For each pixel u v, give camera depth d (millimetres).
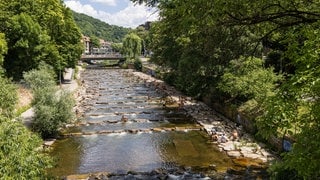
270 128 8594
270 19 11984
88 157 25438
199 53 37094
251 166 22188
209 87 41750
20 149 10648
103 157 25422
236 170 21609
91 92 58500
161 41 56656
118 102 48688
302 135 8406
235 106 34219
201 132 31891
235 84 31953
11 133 10961
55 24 60219
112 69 114500
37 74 34469
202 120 35781
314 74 7375
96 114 40281
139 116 39125
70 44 66625
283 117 8117
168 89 59781
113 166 23500
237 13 11906
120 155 25812
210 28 12664
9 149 10430
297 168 8156
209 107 42531
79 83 69312
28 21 46719
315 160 7906
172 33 13258
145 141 29375
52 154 25953
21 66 47375
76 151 26844
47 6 57281
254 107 30156
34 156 11242
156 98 52062
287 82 8086
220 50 17219
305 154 8086
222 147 26422
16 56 47000
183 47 43375
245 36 14562
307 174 8008
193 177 20656
